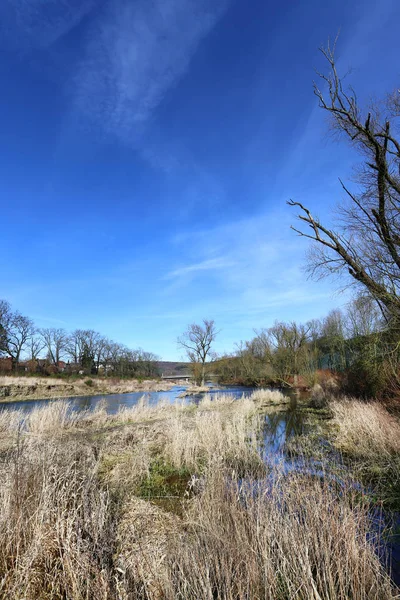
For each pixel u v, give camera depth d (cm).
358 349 1720
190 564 342
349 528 341
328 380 2434
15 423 1110
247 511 392
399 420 996
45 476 463
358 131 1029
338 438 1001
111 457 803
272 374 4141
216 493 463
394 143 991
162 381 6612
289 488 433
